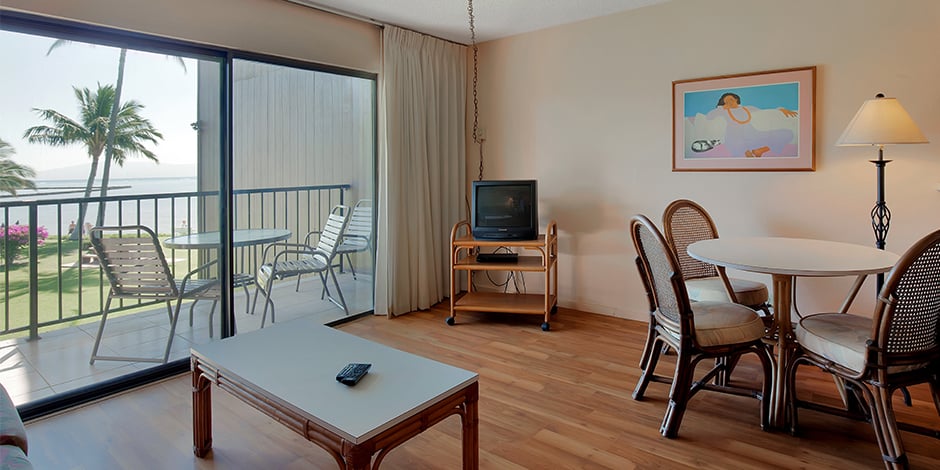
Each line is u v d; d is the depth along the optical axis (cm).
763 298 293
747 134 335
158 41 280
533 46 425
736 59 337
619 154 389
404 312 420
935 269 184
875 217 298
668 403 247
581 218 412
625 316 397
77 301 268
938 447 211
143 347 294
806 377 286
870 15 293
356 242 409
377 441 144
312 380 175
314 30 353
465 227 468
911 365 195
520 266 384
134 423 238
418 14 372
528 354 322
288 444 218
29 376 254
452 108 452
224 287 322
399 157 406
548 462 203
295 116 356
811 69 311
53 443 220
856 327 218
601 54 391
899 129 254
